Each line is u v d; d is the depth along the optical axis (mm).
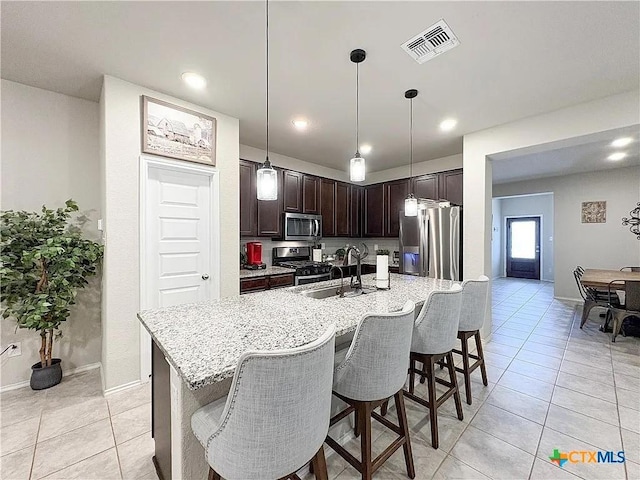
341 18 1688
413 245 4121
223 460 938
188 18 1688
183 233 2744
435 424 1759
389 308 1743
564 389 2418
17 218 2236
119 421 1980
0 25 1723
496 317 4605
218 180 2896
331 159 4750
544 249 8273
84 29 1771
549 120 2877
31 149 2465
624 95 2494
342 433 1798
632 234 5133
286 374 879
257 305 1801
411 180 4691
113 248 2299
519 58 2053
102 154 2404
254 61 2098
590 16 1659
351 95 2590
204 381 904
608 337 3682
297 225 4328
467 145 3475
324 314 1605
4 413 2057
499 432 1895
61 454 1683
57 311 2268
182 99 2646
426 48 1956
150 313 1615
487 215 3393
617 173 5258
